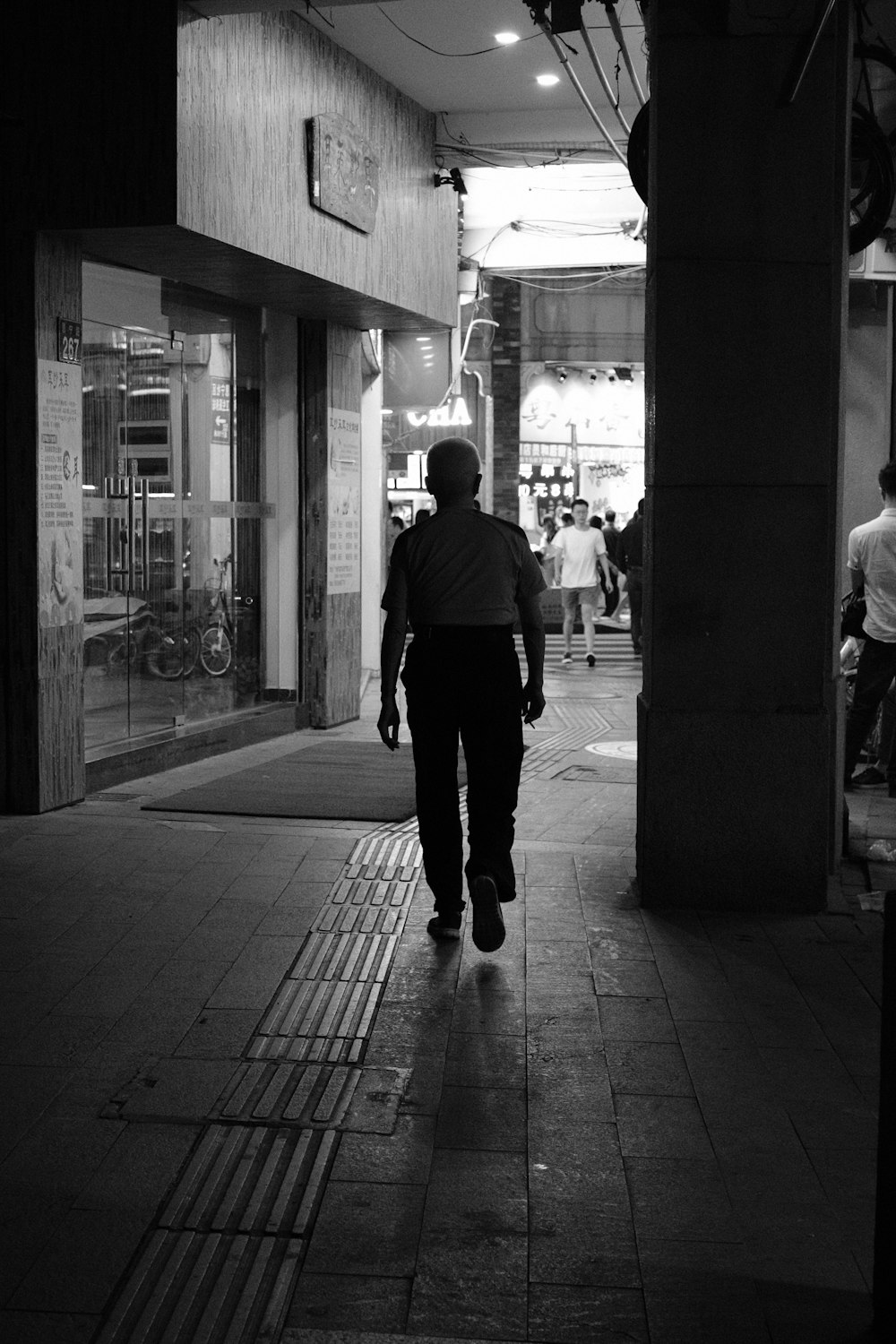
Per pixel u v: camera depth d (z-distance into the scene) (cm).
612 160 1267
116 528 924
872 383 1345
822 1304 304
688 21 596
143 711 976
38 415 775
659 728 611
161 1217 338
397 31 984
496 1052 446
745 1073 433
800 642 610
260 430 1138
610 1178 362
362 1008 485
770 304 602
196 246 838
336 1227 334
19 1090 412
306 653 1176
